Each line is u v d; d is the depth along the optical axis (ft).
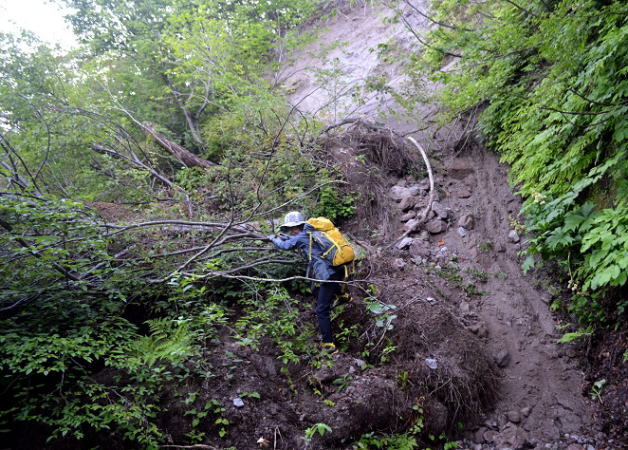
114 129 25.48
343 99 32.48
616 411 11.70
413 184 22.24
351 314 14.53
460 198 20.75
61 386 10.14
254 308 14.51
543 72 17.75
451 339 13.69
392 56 32.12
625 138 13.38
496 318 15.25
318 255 13.52
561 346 13.94
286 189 19.93
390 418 11.69
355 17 42.39
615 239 12.05
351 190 20.89
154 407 10.44
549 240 14.32
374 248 17.90
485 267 17.26
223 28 28.40
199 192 22.03
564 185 15.33
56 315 11.64
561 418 12.25
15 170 16.26
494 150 21.88
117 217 19.17
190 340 11.76
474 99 19.79
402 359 13.21
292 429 10.91
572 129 15.39
